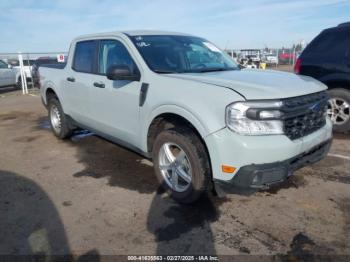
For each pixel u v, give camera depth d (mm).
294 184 3820
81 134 6348
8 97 13461
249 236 2836
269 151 2721
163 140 3428
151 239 2824
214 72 3789
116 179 4102
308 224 2986
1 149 5512
